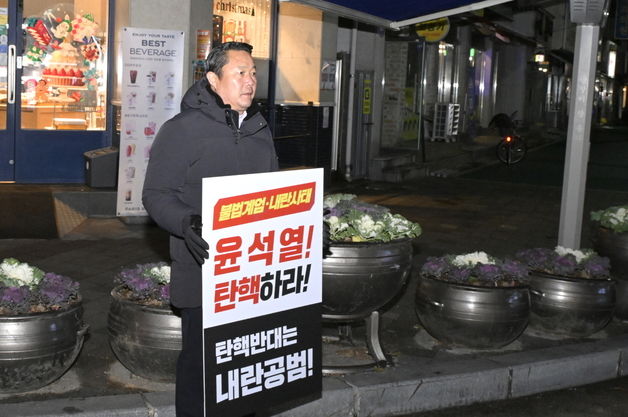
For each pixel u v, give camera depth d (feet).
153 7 32.76
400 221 17.61
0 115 36.94
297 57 43.80
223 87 12.60
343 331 19.63
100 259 27.09
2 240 28.76
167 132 12.55
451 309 18.53
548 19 106.42
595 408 17.70
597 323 20.34
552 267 21.02
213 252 11.78
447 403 17.30
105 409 14.61
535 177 62.13
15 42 36.70
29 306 14.99
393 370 17.48
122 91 31.17
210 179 11.61
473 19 74.79
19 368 14.71
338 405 16.24
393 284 17.07
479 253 19.77
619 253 22.62
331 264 16.51
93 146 38.37
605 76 185.68
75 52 37.65
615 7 115.03
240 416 12.40
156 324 15.46
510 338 18.79
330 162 47.93
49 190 35.22
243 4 39.81
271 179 12.33
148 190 12.50
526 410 17.42
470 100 88.84
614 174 67.67
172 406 14.94
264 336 12.60
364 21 26.32
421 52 60.34
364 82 52.31
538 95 121.90
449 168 63.41
